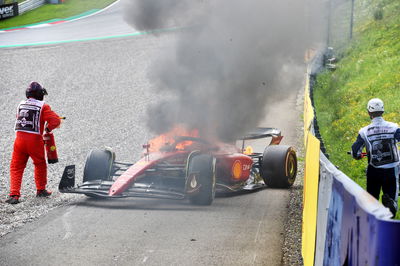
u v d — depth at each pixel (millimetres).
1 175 38469
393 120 44594
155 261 20797
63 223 26172
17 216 27594
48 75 90688
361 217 11805
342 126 49969
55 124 31781
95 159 31547
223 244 22844
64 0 177125
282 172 33938
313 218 19438
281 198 31922
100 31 133000
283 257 21297
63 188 30016
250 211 28625
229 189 32000
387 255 10148
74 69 95438
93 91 80250
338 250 14656
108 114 65812
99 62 100625
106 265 20422
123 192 29047
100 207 29438
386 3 106438
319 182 18750
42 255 21562
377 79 63469
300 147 48469
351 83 68062
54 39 123625
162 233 24438
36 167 31766
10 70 93375
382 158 23859
